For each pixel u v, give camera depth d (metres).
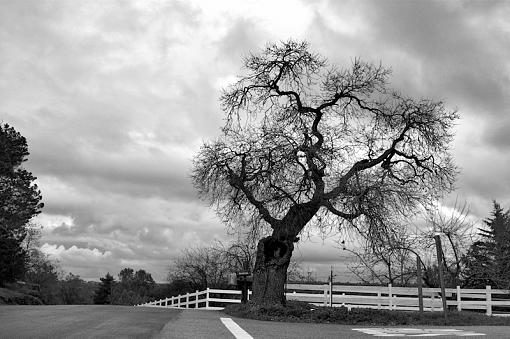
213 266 57.53
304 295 31.73
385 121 24.78
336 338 12.38
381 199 22.30
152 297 69.44
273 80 25.84
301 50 25.22
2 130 55.62
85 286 118.31
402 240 25.97
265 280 23.08
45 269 100.19
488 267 41.50
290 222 23.19
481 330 16.12
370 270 38.12
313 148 22.88
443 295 20.61
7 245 54.03
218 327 14.19
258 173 23.11
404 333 14.62
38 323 13.09
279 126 24.39
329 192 22.84
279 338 11.86
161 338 10.66
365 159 24.56
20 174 55.56
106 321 14.02
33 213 55.75
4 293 51.19
